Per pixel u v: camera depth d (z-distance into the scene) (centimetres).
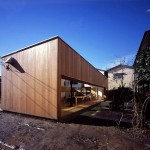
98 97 2009
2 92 940
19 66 848
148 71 695
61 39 713
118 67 2611
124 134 493
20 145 407
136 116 601
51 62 695
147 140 445
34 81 760
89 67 1265
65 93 1436
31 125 586
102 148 389
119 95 1330
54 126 576
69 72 809
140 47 1367
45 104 700
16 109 837
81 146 401
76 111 894
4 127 559
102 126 584
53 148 388
